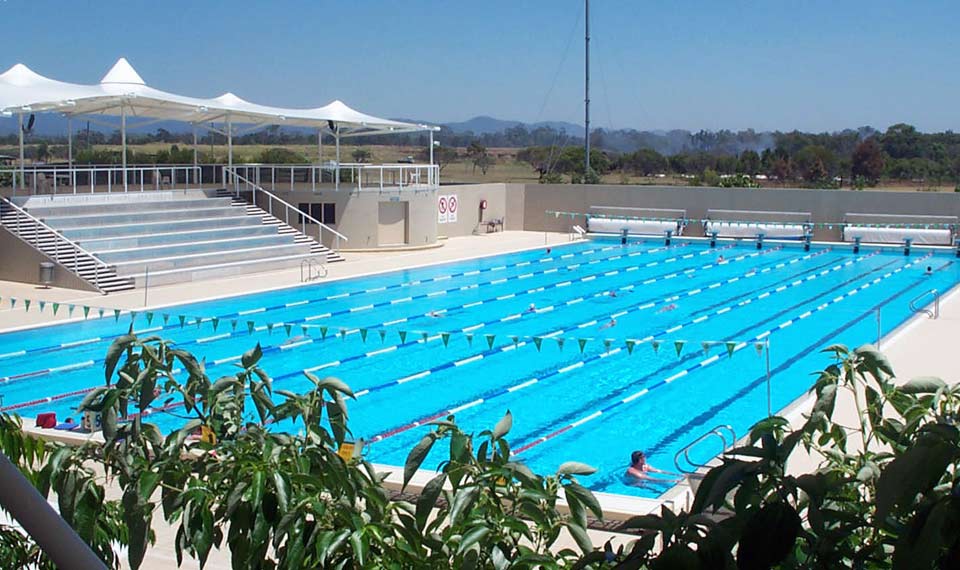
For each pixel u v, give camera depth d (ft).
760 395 43.68
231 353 51.62
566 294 71.41
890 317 61.46
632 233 103.86
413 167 95.71
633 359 50.65
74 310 60.34
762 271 83.05
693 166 211.61
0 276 70.03
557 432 38.83
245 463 10.07
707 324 60.39
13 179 76.69
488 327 59.31
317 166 92.99
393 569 9.73
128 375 11.96
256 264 77.66
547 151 256.32
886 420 10.08
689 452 35.99
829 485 8.45
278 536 9.41
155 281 69.92
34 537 6.09
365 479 11.06
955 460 6.79
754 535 7.45
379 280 76.79
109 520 12.00
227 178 92.17
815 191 99.66
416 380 46.88
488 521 9.64
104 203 78.89
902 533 6.70
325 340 55.06
